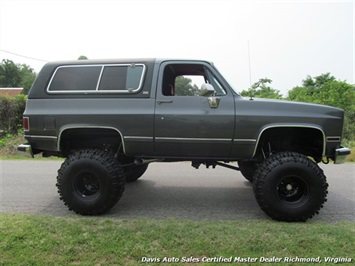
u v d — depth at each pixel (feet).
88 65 13.37
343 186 18.21
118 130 12.76
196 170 23.03
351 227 11.30
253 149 12.43
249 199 15.55
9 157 30.58
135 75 13.03
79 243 9.86
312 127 12.10
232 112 12.35
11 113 43.39
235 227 11.03
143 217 12.68
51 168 24.08
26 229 10.73
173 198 15.65
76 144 14.57
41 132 13.19
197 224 11.31
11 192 16.84
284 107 12.39
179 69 14.05
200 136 12.49
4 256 9.11
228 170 22.99
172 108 12.60
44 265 8.75
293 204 12.00
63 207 14.12
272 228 10.99
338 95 43.83
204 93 12.10
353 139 37.78
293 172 11.87
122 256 9.19
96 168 12.51
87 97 13.09
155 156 13.12
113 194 12.59
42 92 13.38
